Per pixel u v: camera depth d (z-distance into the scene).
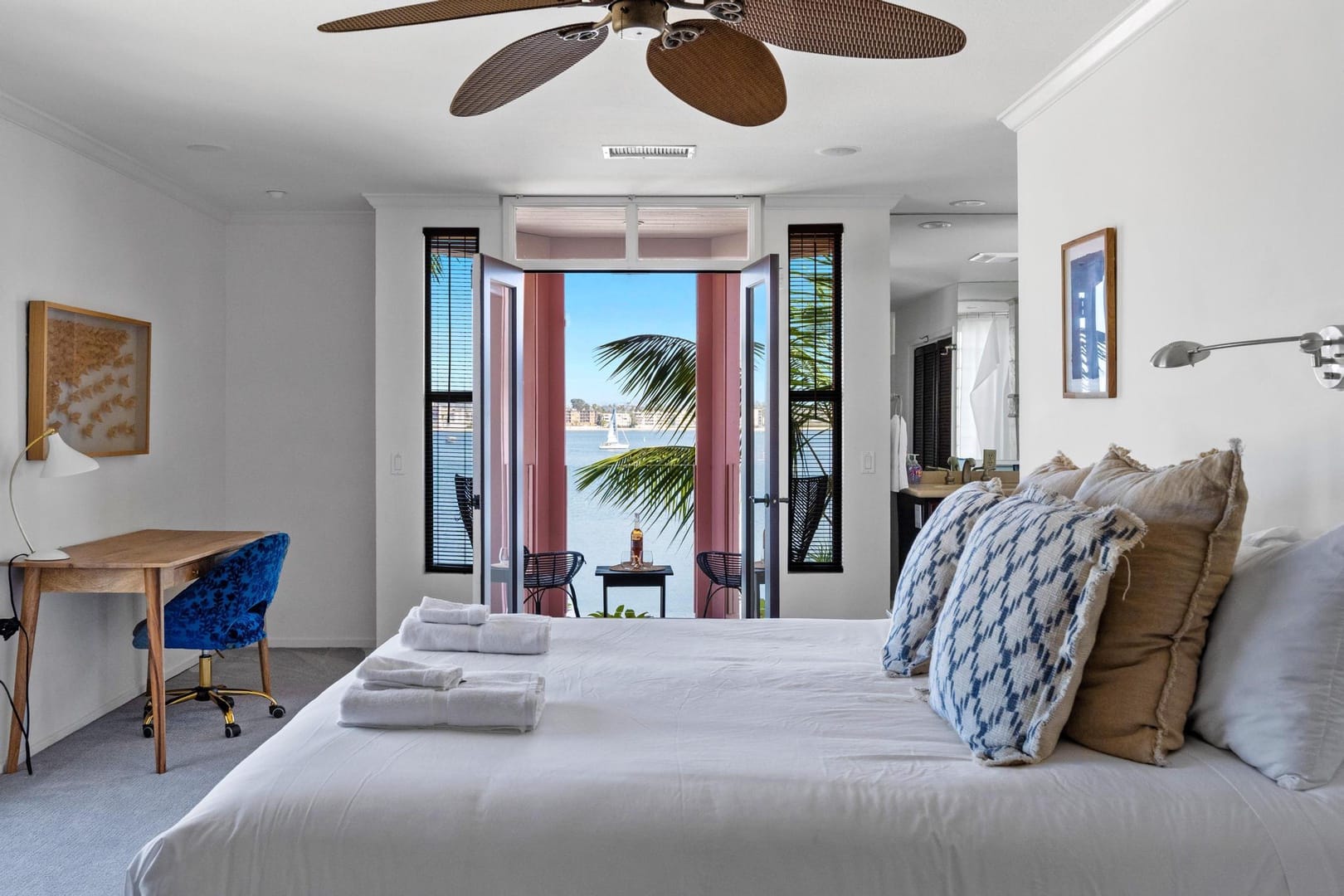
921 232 6.16
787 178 4.97
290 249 5.77
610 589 7.45
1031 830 1.60
